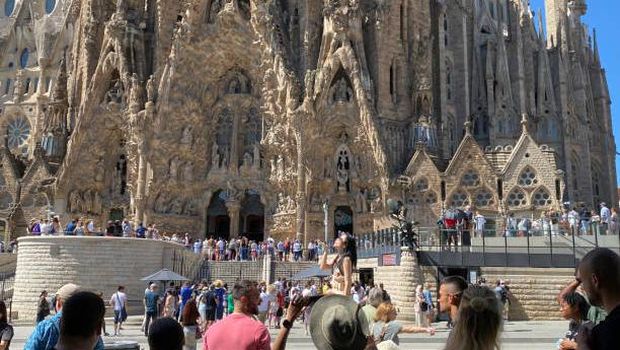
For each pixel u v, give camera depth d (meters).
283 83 61.59
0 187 70.62
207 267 49.47
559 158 74.38
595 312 8.20
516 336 24.75
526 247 34.53
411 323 33.12
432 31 73.00
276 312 31.39
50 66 84.62
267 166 63.28
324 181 60.53
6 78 87.06
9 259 51.56
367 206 59.50
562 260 33.91
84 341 5.50
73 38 82.62
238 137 65.56
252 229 66.00
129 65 66.12
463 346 4.74
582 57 84.00
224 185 64.31
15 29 88.75
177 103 63.56
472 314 4.81
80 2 79.19
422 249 34.94
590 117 82.25
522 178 60.06
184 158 63.91
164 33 66.88
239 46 65.12
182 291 27.78
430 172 59.78
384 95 63.59
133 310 39.69
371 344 6.75
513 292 34.03
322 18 66.44
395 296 35.00
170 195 62.78
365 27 66.06
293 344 24.34
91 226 44.16
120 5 67.88
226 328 7.21
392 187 57.88
